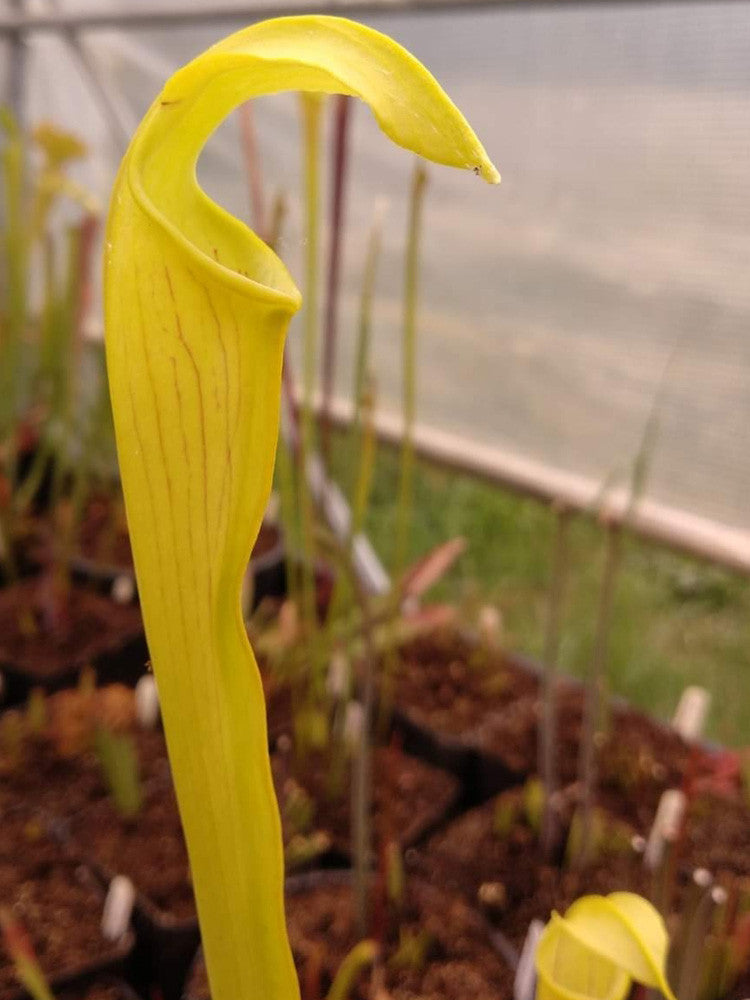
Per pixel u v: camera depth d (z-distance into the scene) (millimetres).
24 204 821
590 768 435
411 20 681
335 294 509
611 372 704
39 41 983
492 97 675
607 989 202
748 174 584
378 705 572
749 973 371
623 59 600
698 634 930
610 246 674
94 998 391
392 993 381
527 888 439
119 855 458
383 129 139
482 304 774
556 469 774
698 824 467
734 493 643
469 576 989
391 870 419
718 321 631
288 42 148
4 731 545
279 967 210
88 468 747
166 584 182
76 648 612
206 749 192
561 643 841
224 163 921
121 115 962
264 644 581
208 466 174
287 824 479
